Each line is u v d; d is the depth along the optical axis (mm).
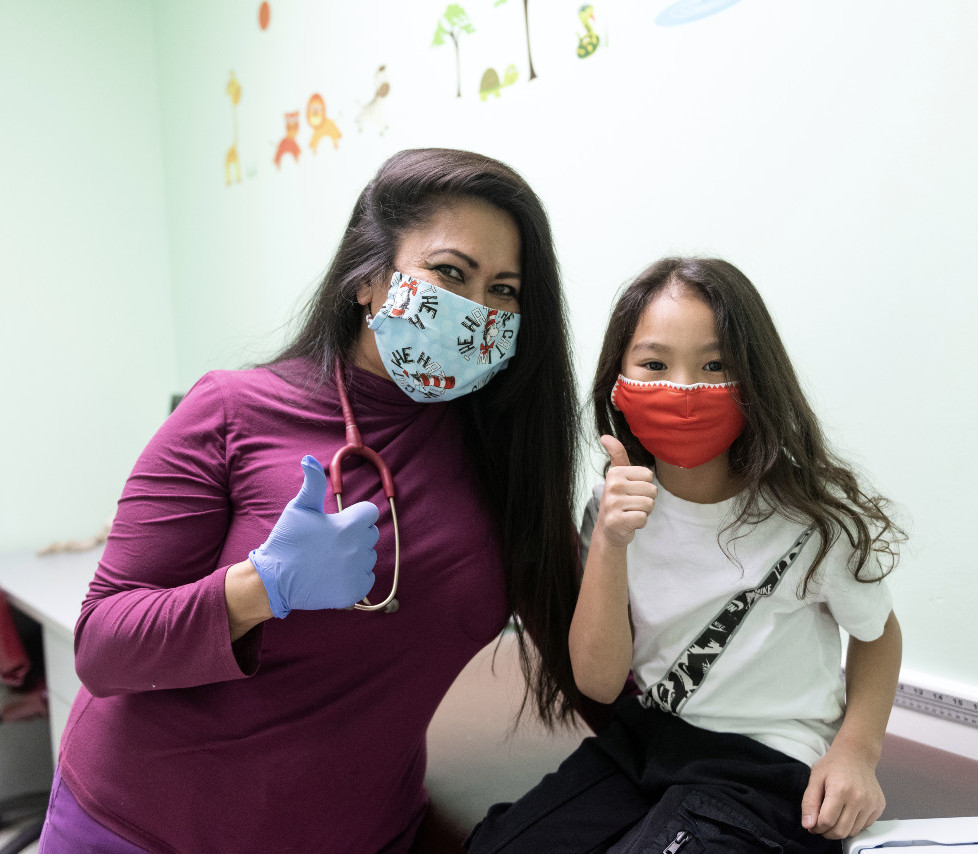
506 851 875
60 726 1861
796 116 1329
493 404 971
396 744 946
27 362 2598
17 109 2545
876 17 1229
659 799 914
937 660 1271
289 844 907
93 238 2725
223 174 2625
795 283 1359
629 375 933
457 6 1866
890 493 1284
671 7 1474
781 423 900
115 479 2793
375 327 886
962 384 1198
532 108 1743
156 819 893
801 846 825
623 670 945
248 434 902
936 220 1198
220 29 2561
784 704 927
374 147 2121
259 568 755
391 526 889
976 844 790
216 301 2727
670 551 975
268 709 871
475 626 937
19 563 2309
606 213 1631
